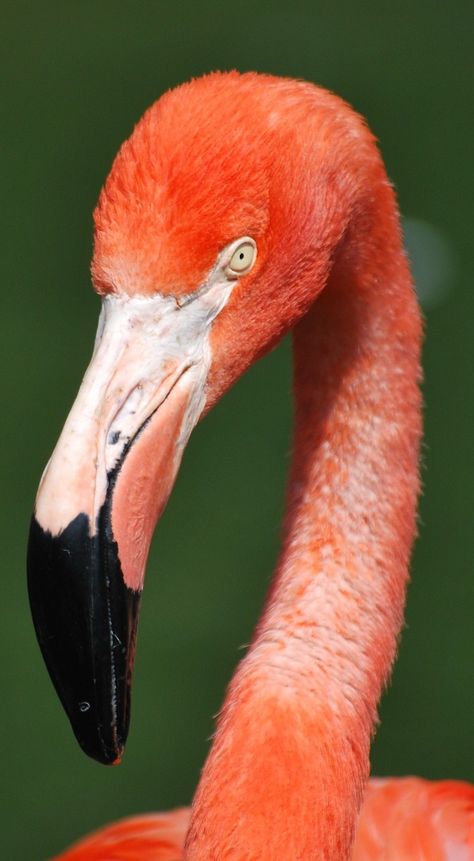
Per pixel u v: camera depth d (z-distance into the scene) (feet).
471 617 30.68
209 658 28.89
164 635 29.48
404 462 15.74
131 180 13.41
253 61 50.98
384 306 15.58
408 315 15.75
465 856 18.75
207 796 13.87
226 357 14.10
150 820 20.61
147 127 13.65
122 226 13.42
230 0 56.59
